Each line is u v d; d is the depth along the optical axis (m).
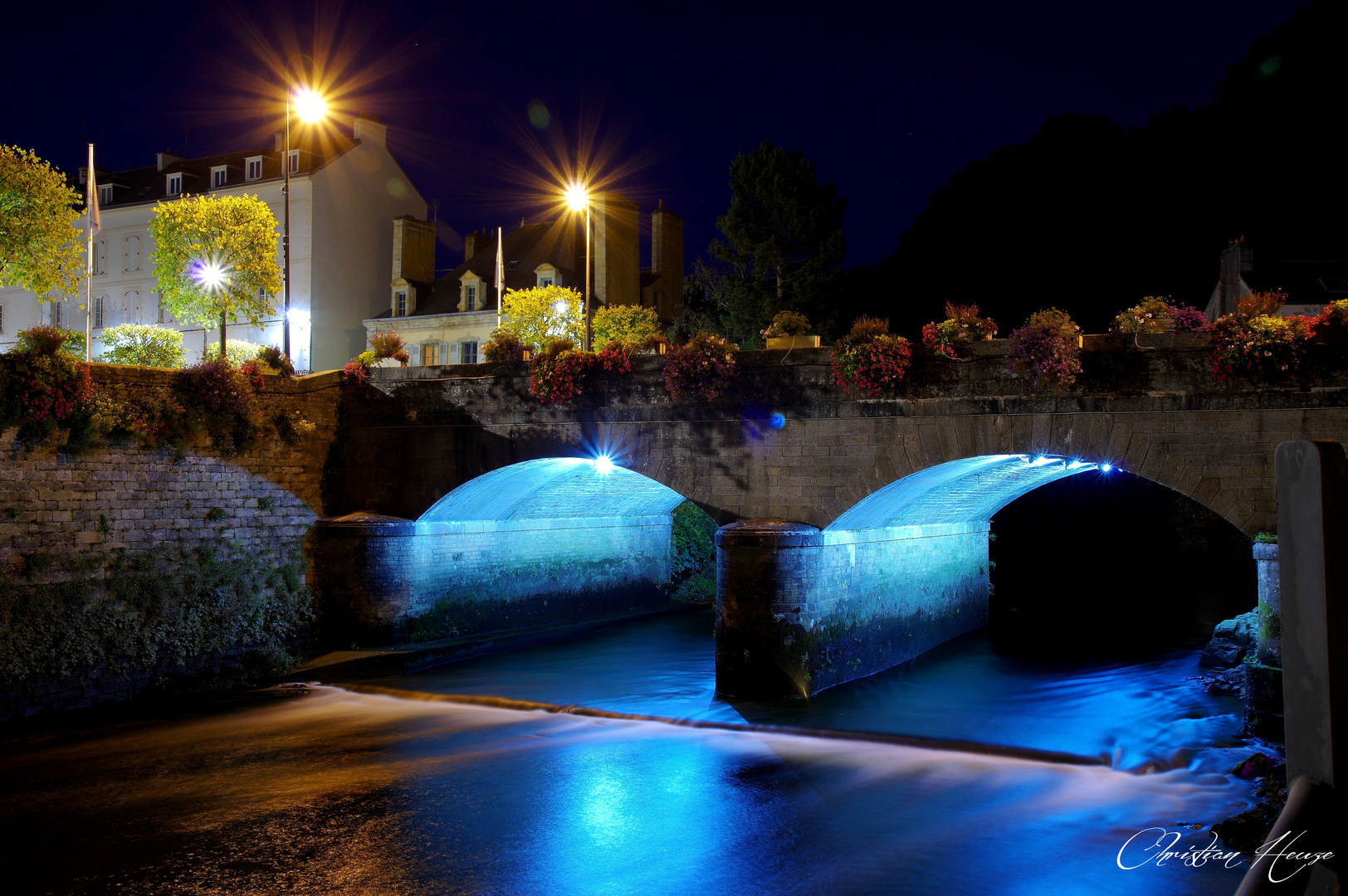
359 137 43.28
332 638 21.08
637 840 11.79
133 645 17.59
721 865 11.05
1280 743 13.62
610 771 14.45
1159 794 12.99
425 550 22.00
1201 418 14.67
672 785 13.78
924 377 16.70
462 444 20.84
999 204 41.41
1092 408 15.40
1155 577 34.38
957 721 16.80
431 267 44.44
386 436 21.56
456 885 10.59
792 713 16.67
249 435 19.83
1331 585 4.59
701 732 16.23
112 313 44.62
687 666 21.91
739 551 17.27
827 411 17.47
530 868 11.03
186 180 44.25
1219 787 12.92
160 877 10.86
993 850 11.30
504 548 24.73
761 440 17.95
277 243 28.30
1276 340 13.95
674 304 45.44
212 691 18.69
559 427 19.80
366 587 20.98
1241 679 18.06
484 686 19.81
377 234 43.81
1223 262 30.39
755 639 17.09
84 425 17.12
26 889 10.58
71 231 23.33
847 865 10.98
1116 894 10.02
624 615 28.66
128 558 17.84
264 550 20.28
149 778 14.16
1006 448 16.03
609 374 19.38
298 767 14.73
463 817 12.61
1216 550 33.00
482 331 40.06
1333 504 4.64
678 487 18.61
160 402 18.45
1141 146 40.91
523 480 22.28
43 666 16.34
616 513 29.33
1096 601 31.38
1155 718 16.34
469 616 23.38
